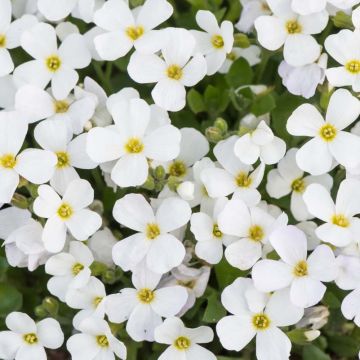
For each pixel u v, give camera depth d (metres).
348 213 0.29
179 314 0.30
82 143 0.30
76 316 0.30
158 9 0.31
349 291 0.31
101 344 0.30
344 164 0.30
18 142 0.30
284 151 0.30
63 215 0.30
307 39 0.31
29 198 0.31
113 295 0.29
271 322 0.29
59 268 0.30
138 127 0.30
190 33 0.31
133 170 0.29
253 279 0.29
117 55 0.31
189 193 0.29
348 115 0.30
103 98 0.31
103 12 0.31
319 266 0.29
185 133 0.31
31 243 0.30
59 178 0.30
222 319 0.29
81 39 0.31
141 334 0.29
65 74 0.31
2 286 0.31
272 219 0.30
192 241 0.31
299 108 0.30
